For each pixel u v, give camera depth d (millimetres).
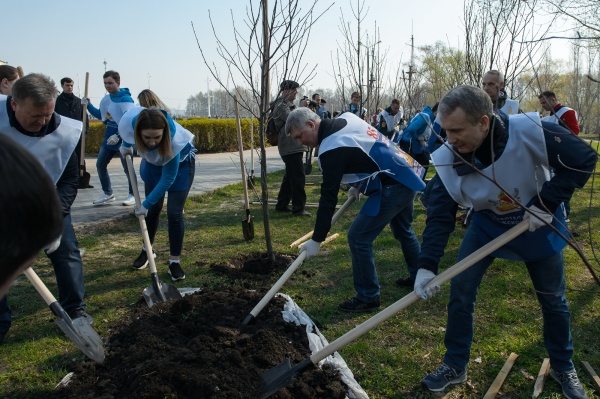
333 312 4387
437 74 9656
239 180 12000
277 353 3447
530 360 3514
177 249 5191
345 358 3615
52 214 874
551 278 2986
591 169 2590
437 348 3738
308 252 3879
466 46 7746
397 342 3857
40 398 3125
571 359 3334
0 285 879
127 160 5164
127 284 5082
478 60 7758
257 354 3379
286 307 4176
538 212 2646
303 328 3848
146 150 4621
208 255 6012
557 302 3021
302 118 3904
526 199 2803
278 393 2996
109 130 8531
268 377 3105
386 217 4188
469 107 2486
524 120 2705
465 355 3258
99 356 3350
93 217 7855
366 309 4398
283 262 5582
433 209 3080
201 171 14070
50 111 3307
